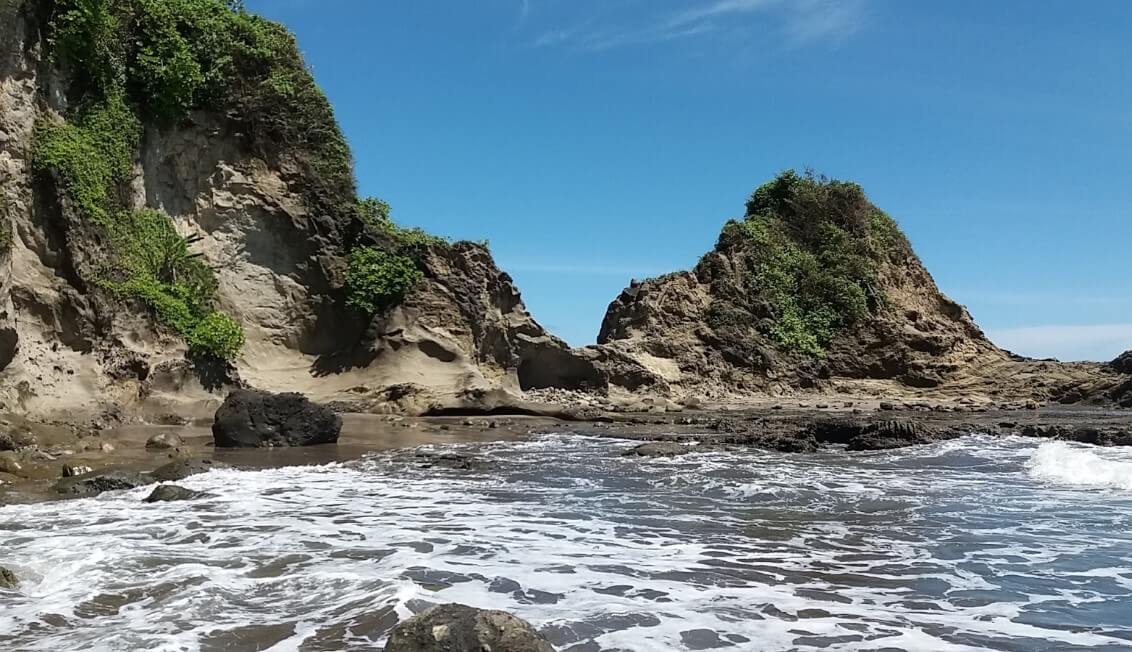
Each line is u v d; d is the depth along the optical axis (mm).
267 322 31422
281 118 32719
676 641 7027
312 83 33781
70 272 23547
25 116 23547
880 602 8141
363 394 30312
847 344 45438
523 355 37062
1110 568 9430
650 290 44625
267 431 19938
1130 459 16844
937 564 9602
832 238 48938
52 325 22828
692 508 13000
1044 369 42938
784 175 51031
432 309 33250
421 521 11852
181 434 21234
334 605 7805
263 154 32219
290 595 8117
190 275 28156
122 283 25078
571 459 18766
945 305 50656
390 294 32812
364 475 16172
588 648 6852
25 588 8352
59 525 11219
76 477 14289
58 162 23812
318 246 32438
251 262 31453
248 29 32125
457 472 16734
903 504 13273
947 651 6824
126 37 27719
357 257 32594
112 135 26344
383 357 31906
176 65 28844
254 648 6777
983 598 8281
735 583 8758
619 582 8758
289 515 12164
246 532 10969
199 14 30703
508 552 10031
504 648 5824
